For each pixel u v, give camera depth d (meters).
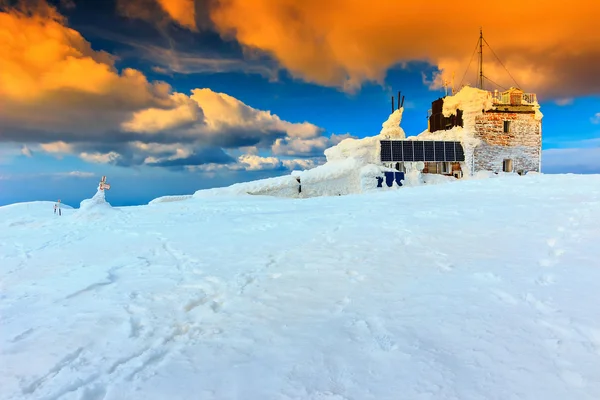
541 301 4.66
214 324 4.87
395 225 10.10
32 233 13.71
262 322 4.81
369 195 21.77
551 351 3.65
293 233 10.24
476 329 4.16
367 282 5.92
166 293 6.17
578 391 3.06
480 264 6.27
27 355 4.31
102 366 4.04
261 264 7.43
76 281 7.00
